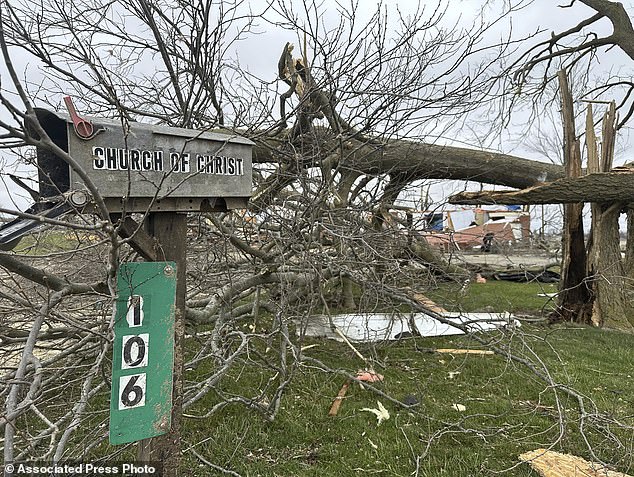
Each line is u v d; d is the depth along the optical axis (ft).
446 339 20.59
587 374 16.51
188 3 12.46
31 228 5.24
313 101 14.88
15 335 10.01
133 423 6.10
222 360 11.39
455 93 15.16
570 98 24.82
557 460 10.29
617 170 24.14
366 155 17.02
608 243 24.98
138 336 6.10
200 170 6.35
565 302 26.12
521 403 13.75
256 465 10.19
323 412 12.87
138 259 9.55
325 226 14.44
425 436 11.64
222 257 17.22
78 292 6.59
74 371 10.86
